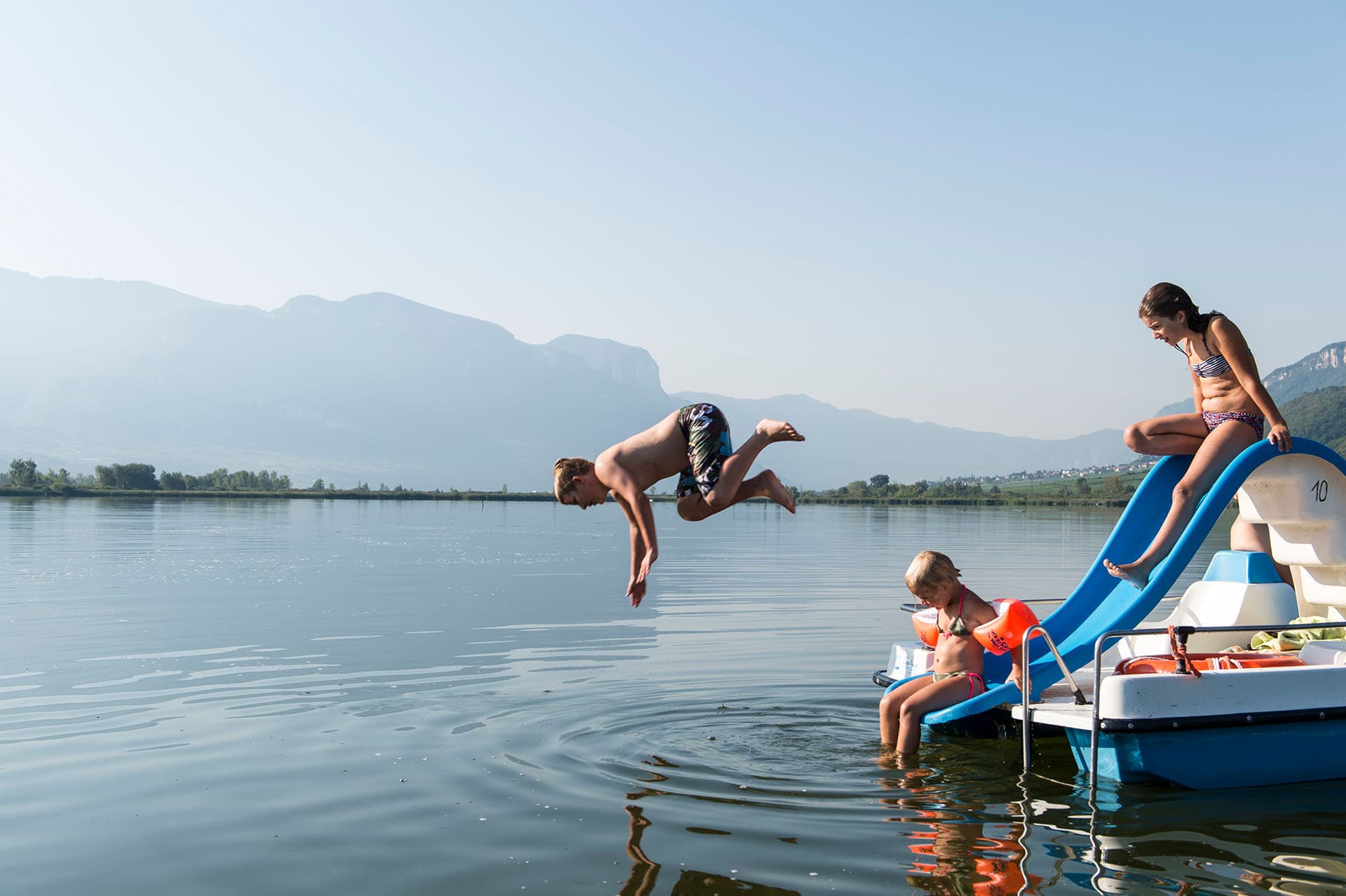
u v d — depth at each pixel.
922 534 39.69
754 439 6.12
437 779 6.13
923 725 7.56
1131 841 5.01
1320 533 7.57
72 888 4.45
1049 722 6.29
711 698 8.64
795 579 20.67
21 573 20.23
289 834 5.15
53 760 6.62
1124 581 7.77
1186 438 7.78
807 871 4.59
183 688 9.05
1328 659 6.62
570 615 14.49
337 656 10.83
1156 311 7.50
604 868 4.62
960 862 4.71
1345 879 4.49
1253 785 6.03
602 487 6.25
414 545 30.31
